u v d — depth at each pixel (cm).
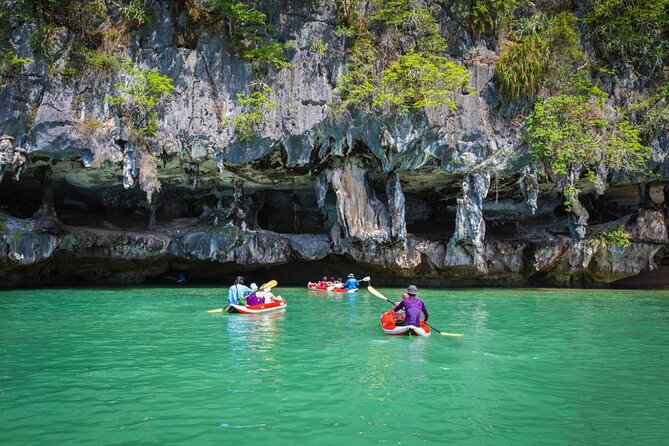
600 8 2275
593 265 2545
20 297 1736
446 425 554
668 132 2320
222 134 1947
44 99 1789
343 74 2030
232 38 1956
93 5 1884
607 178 2425
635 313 1508
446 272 2491
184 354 886
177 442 500
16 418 561
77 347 938
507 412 599
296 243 2403
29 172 2089
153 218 2427
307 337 1056
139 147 1889
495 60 2184
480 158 2153
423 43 2095
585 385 715
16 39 1759
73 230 2103
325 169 2227
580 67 2198
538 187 2403
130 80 1873
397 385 703
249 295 1480
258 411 593
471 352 923
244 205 2508
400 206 2255
